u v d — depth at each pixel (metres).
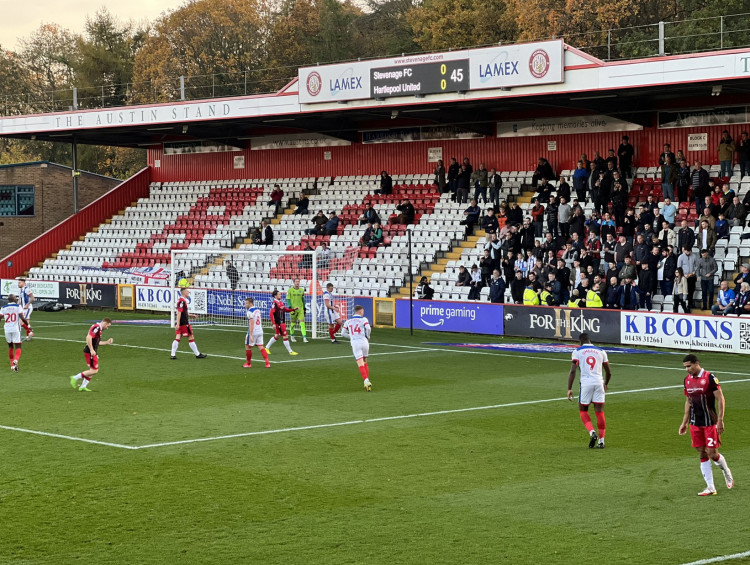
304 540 24.44
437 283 82.06
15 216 115.06
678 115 81.81
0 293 102.75
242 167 111.31
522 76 74.62
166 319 86.19
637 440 36.16
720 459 28.52
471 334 73.81
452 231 86.50
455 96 78.19
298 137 106.19
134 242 106.50
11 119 106.25
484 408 43.22
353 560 22.88
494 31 134.38
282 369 56.34
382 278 85.00
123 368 57.03
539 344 67.31
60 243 110.69
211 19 160.25
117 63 185.62
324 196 100.56
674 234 70.12
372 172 101.06
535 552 23.28
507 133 91.62
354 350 48.59
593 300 68.31
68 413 42.84
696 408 28.30
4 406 44.78
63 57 187.62
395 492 29.02
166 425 39.84
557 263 71.56
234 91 159.50
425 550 23.53
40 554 23.62
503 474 31.12
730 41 106.06
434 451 34.59
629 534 24.61
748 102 77.88
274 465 32.62
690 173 78.38
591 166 78.81
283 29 162.62
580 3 115.50
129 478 31.06
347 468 32.12
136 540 24.62
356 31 166.12
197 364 58.56
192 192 112.06
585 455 33.75
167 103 95.38
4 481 30.81
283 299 83.62
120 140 115.31
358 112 87.50
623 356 60.78
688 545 23.67
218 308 85.25
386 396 46.69
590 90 72.06
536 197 82.25
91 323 83.31
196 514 26.91
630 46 112.25
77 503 28.16
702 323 61.97
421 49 145.62
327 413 42.28
